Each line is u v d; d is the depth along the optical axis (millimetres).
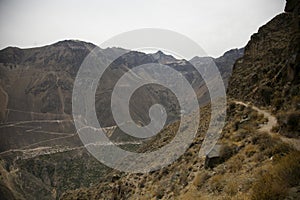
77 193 48469
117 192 33594
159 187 24953
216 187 16062
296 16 32562
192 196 17141
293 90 25234
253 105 30938
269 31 49125
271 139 18109
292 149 15570
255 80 38312
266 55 41750
